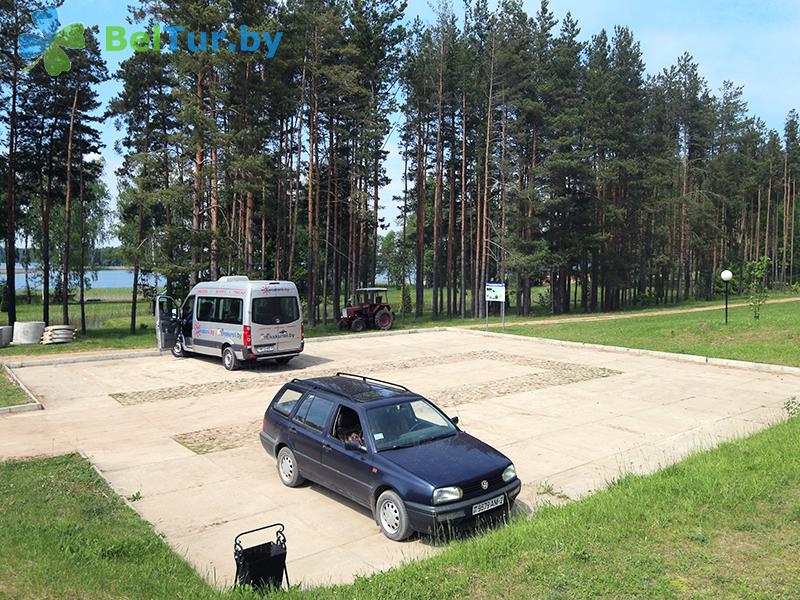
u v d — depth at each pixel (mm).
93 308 60781
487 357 20312
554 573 4805
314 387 8430
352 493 7164
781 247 78750
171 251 27484
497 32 40062
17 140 33594
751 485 6625
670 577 4695
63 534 6137
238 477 8688
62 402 13609
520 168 43125
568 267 47594
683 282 68750
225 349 17922
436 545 6336
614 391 14492
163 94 34094
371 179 43594
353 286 42344
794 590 4434
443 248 57062
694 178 60188
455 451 7066
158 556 5926
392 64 39781
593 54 48031
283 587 5172
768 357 18156
